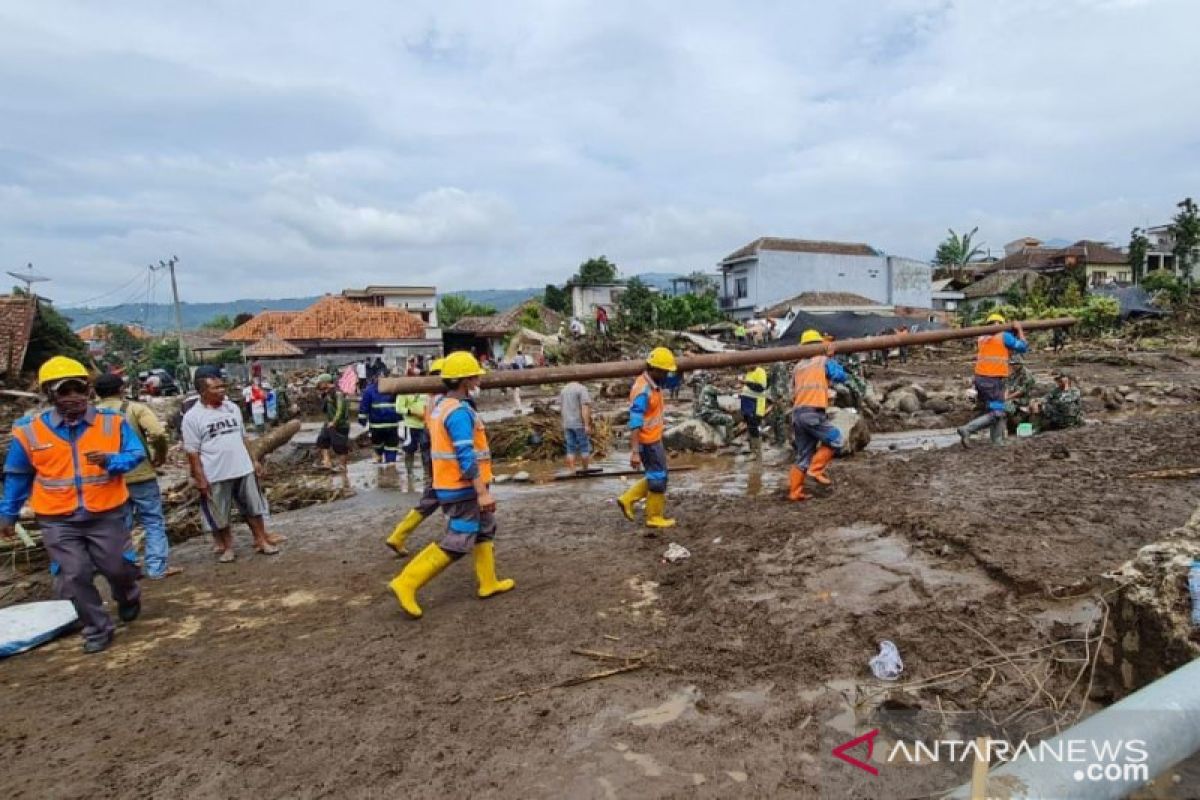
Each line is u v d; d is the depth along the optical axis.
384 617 5.14
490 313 70.88
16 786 3.22
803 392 7.34
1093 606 3.89
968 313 46.72
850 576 4.71
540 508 8.50
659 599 5.08
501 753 3.24
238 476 6.94
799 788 2.86
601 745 3.25
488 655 4.32
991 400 9.59
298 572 6.51
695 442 12.35
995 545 4.71
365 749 3.35
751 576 5.03
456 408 4.95
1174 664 3.01
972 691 3.38
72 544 4.80
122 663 4.63
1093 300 34.84
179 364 37.66
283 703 3.88
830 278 54.78
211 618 5.42
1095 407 15.91
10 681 4.43
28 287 27.45
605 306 54.22
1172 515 5.23
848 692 3.49
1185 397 16.09
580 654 4.23
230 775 3.21
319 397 26.66
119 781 3.22
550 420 14.06
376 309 42.06
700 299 45.44
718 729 3.30
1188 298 37.00
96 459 4.78
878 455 10.42
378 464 12.63
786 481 9.31
